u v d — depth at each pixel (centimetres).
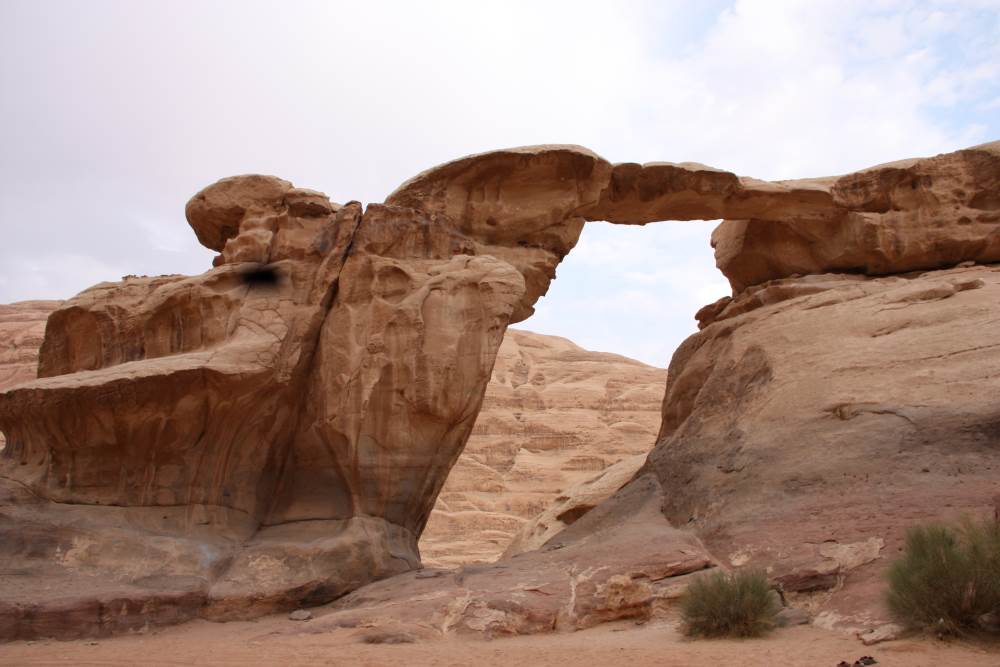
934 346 1334
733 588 934
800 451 1257
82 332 1485
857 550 1014
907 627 834
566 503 2172
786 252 1831
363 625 1040
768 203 1714
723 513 1230
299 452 1420
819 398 1323
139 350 1446
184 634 1091
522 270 1578
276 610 1198
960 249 1692
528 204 1595
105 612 1077
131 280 1543
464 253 1508
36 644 1012
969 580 817
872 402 1268
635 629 996
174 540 1241
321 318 1420
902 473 1134
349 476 1360
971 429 1159
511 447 4894
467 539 4006
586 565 1134
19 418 1312
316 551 1260
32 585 1109
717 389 1550
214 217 1554
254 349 1334
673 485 1415
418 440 1373
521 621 1010
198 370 1272
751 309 1777
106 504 1284
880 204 1742
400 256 1454
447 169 1564
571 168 1573
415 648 923
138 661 899
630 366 5975
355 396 1366
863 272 1775
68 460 1301
